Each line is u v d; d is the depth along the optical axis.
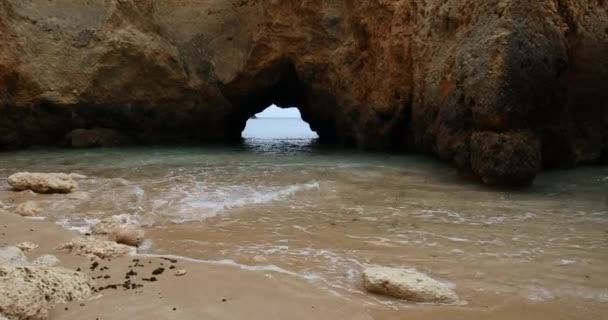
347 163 10.66
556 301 3.33
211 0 15.70
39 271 3.14
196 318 2.91
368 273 3.54
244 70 15.53
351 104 14.21
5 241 4.50
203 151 13.72
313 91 15.78
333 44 14.58
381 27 12.73
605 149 9.92
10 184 6.99
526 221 5.59
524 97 7.86
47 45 13.76
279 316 2.99
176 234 4.94
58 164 10.25
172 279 3.58
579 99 9.20
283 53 15.30
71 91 14.04
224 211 5.97
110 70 14.45
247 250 4.43
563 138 9.09
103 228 4.92
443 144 9.65
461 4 9.54
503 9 8.09
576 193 7.31
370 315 3.06
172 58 15.08
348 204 6.44
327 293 3.40
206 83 15.64
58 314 2.91
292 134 26.44
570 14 8.52
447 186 7.81
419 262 4.14
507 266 4.04
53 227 5.04
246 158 11.79
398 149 13.36
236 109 17.02
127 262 3.99
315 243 4.68
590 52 8.75
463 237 4.92
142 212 5.79
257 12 15.40
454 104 9.23
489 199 6.83
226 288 3.43
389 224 5.43
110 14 14.42
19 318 2.68
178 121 15.91
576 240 4.81
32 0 13.76
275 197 6.80
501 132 7.85
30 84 13.51
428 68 10.76
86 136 14.53
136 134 15.52
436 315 3.08
